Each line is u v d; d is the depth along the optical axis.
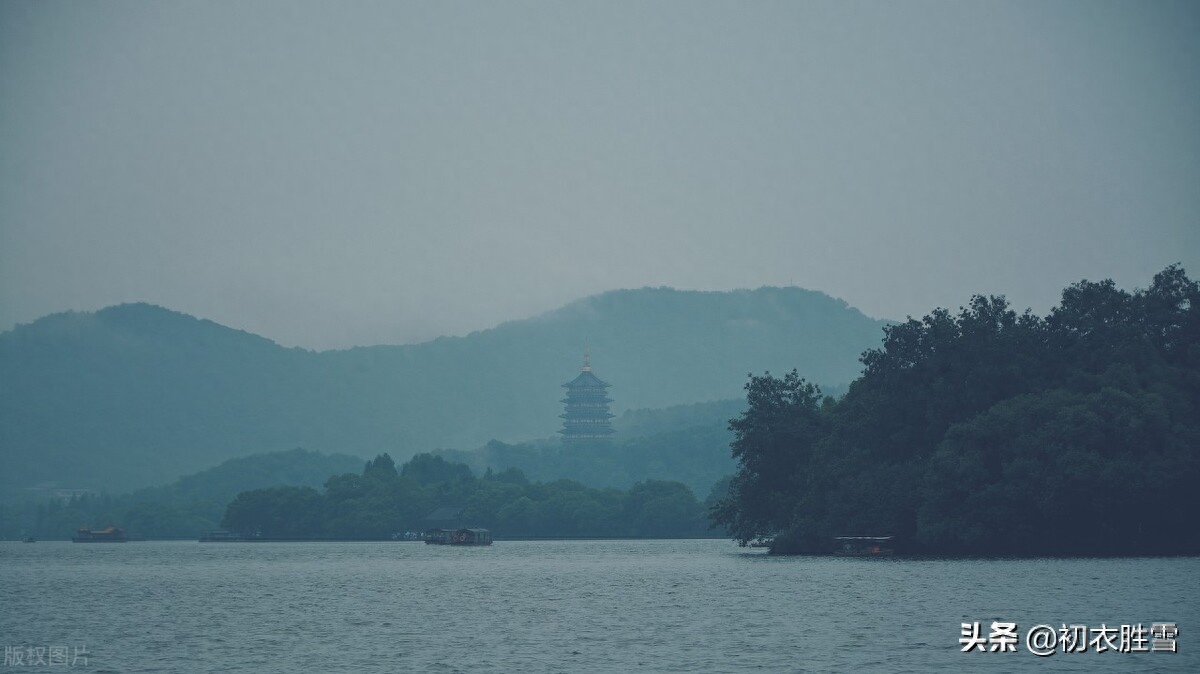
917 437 194.75
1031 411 177.25
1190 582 130.62
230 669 89.00
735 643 97.12
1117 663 85.94
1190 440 168.50
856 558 194.12
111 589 165.62
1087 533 176.12
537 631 107.12
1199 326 190.50
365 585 169.38
